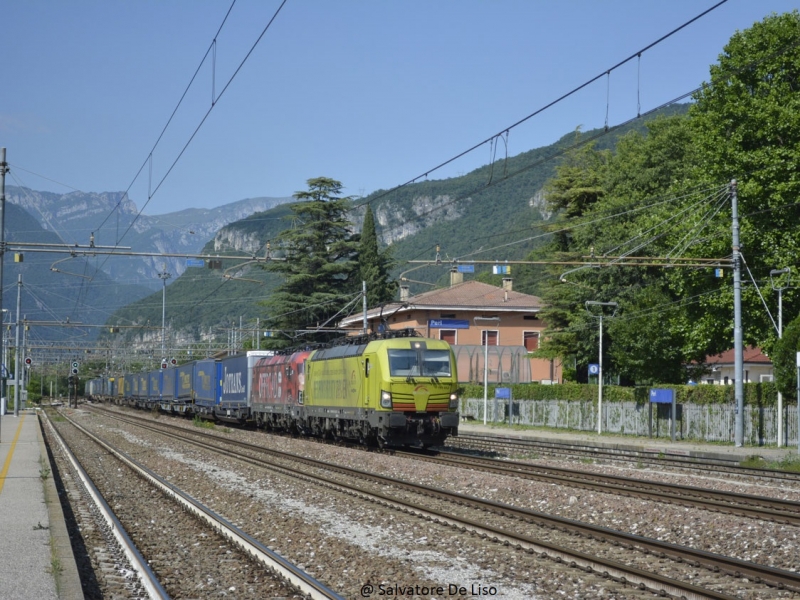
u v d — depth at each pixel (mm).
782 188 38312
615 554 12102
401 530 14289
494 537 13266
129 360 111812
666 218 46719
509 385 56938
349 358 32375
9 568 10453
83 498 19219
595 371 45594
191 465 26781
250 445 33562
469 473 22500
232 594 10227
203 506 16875
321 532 14258
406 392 29078
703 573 10852
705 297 41312
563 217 64312
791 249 38781
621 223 55406
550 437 42844
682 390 40812
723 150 40594
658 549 12188
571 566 11211
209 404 56625
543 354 59656
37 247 31031
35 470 23109
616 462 27562
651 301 47656
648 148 61000
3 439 36969
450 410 29672
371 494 18500
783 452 31891
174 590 10398
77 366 94875
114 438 40281
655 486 20172
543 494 18484
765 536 13312
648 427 42438
